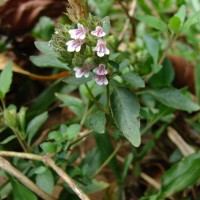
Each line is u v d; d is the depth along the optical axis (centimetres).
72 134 29
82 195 26
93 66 26
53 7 49
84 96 36
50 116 42
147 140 41
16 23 48
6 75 32
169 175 32
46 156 29
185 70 47
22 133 31
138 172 36
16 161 31
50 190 28
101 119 28
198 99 41
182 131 40
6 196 32
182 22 32
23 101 43
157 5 46
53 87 40
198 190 36
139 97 39
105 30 26
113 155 34
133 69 37
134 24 43
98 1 40
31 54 47
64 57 26
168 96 32
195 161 30
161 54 39
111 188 36
